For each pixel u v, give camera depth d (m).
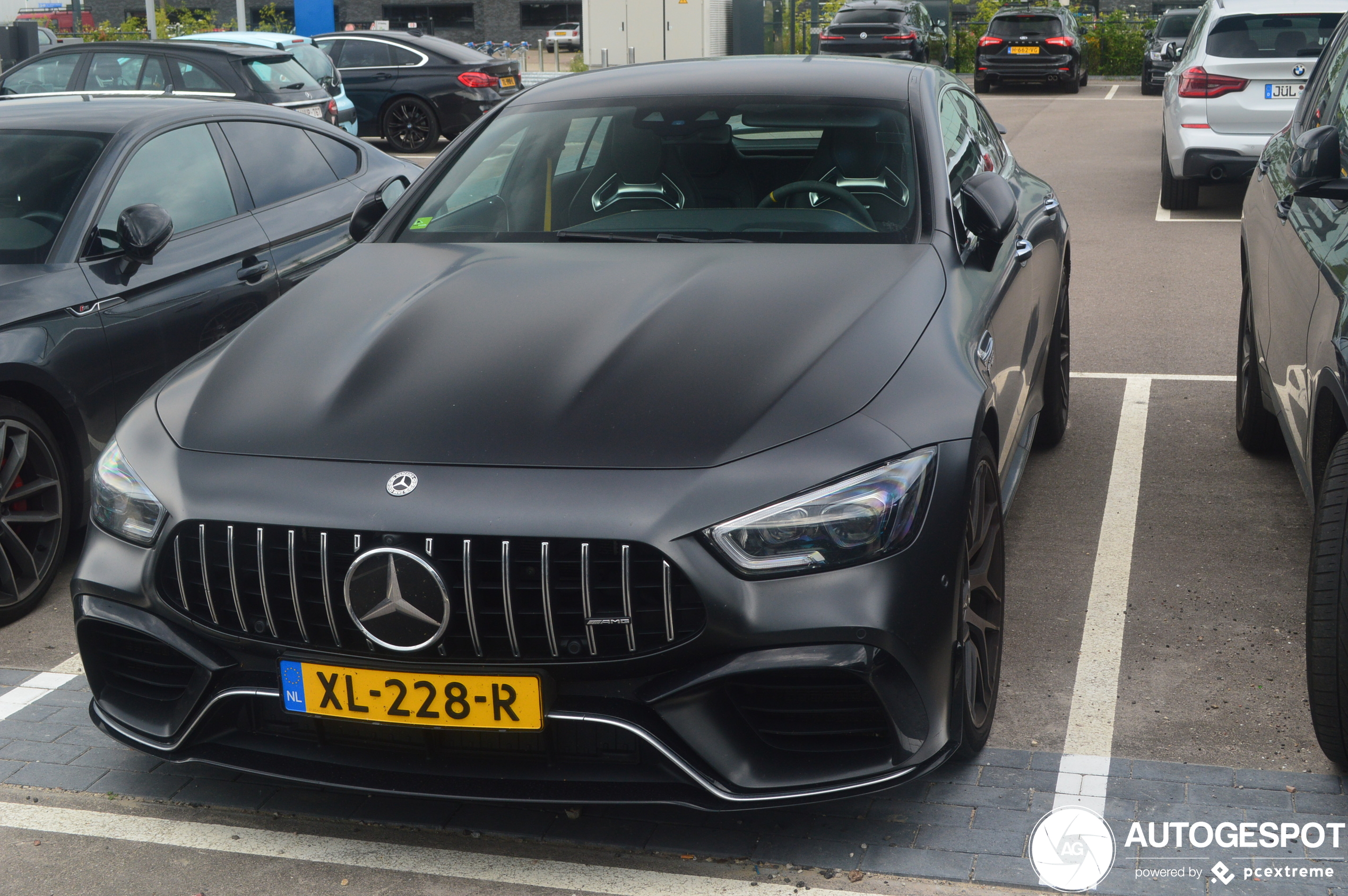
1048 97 23.62
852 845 2.68
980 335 3.10
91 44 11.98
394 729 2.60
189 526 2.60
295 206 5.34
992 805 2.80
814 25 30.44
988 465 2.94
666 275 3.17
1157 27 24.05
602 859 2.68
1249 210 4.87
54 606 4.11
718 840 2.72
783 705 2.51
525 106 4.15
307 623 2.54
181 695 2.76
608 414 2.59
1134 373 6.29
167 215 4.41
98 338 4.27
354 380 2.79
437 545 2.44
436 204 3.83
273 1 34.06
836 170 3.63
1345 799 2.79
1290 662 3.42
